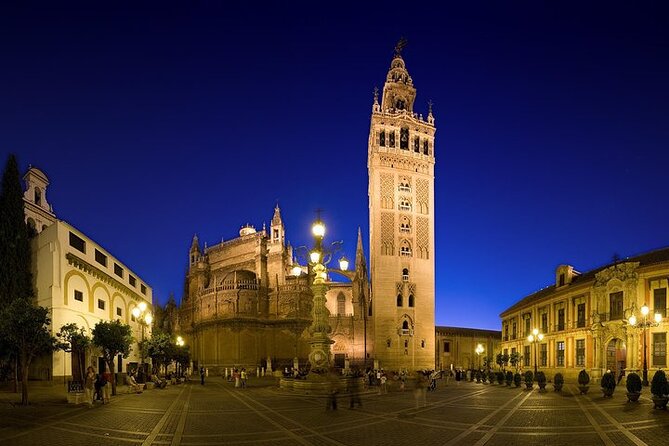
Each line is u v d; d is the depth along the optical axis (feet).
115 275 168.04
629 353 157.79
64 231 132.26
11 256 125.49
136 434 55.26
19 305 87.97
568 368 193.47
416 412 76.74
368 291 323.37
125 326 116.78
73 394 88.63
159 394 119.85
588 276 187.93
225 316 312.71
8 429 58.49
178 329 341.41
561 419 68.08
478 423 64.03
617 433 55.77
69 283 133.69
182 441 50.88
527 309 239.91
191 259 386.32
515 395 114.73
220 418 69.15
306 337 312.91
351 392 84.64
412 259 308.19
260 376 266.57
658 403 78.13
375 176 312.91
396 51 356.38
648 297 154.81
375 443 49.49
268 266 335.47
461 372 215.92
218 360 299.79
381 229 306.76
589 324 179.93
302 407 84.23
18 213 129.90
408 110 343.26
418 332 300.61
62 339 124.06
